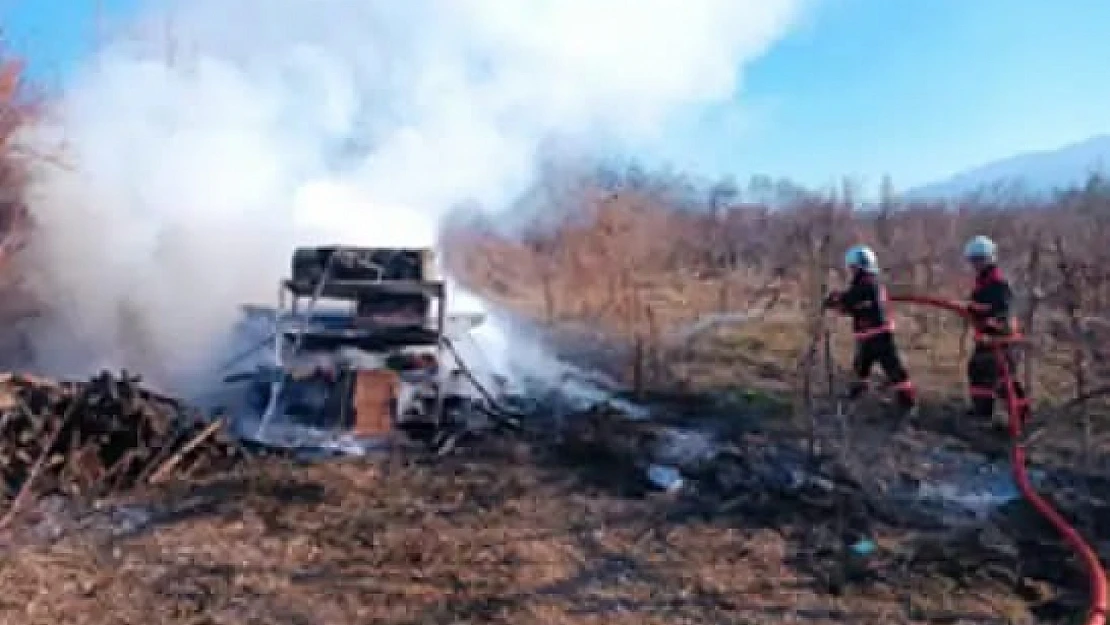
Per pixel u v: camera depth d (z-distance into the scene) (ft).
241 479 21.27
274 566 16.72
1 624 13.79
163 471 21.01
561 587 16.31
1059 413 20.84
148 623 14.33
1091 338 29.43
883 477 21.90
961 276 50.67
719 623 15.10
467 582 16.35
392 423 25.30
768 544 18.49
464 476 22.17
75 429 20.85
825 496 20.89
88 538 17.60
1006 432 25.67
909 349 40.50
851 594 16.35
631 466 23.03
